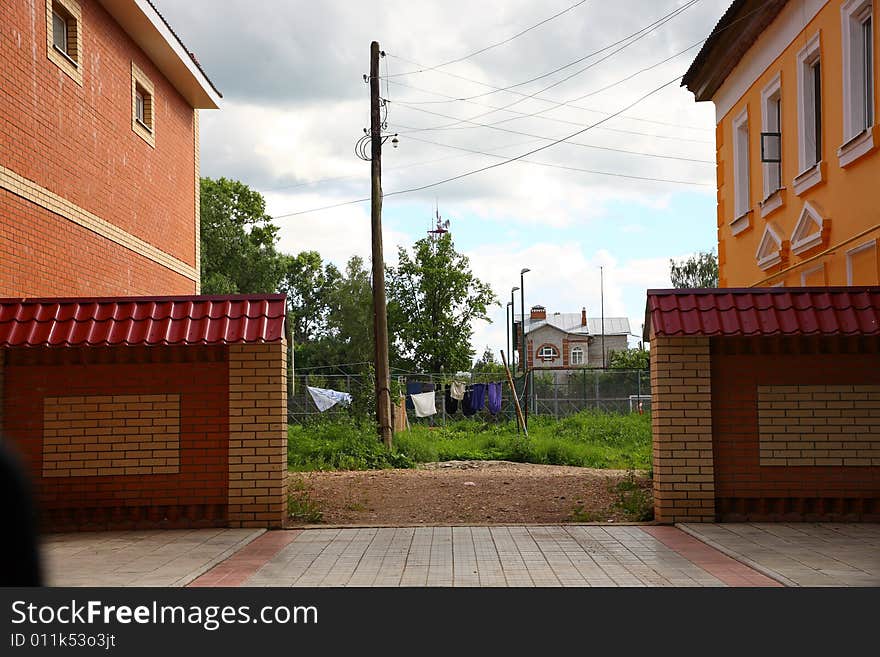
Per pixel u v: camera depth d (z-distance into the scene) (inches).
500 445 912.3
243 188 1925.4
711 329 392.2
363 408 947.3
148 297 405.7
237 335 392.2
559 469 713.0
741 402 410.9
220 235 1807.3
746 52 687.7
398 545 358.9
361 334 2351.1
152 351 409.7
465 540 369.1
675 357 409.7
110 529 404.5
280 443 407.8
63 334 387.2
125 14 611.8
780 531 381.4
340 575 300.0
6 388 407.8
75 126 548.1
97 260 580.1
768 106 650.2
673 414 409.1
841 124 516.4
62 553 343.9
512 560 323.9
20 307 396.5
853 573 291.7
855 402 408.8
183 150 784.3
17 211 468.8
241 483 406.6
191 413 409.7
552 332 3629.4
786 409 409.7
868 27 504.1
